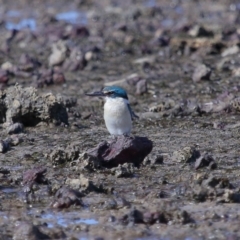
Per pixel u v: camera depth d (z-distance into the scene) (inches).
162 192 464.8
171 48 1009.5
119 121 592.7
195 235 400.8
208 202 449.1
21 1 1507.1
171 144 587.8
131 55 1023.6
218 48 992.2
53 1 1509.6
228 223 415.8
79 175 503.2
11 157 562.9
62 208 448.8
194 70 856.3
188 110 689.0
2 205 456.8
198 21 1269.7
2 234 408.2
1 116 658.8
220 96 724.0
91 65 936.3
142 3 1485.0
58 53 951.0
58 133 632.4
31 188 479.8
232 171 510.9
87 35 1178.0
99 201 456.4
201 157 518.0
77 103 745.6
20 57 1009.5
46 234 405.7
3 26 1289.4
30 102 648.4
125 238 400.2
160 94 773.9
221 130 629.6
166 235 402.0
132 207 439.5
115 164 522.3
